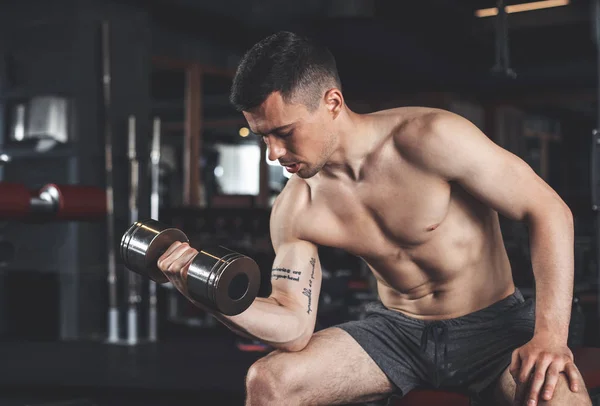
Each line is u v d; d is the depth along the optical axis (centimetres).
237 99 170
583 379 180
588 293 701
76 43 587
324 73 173
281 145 174
